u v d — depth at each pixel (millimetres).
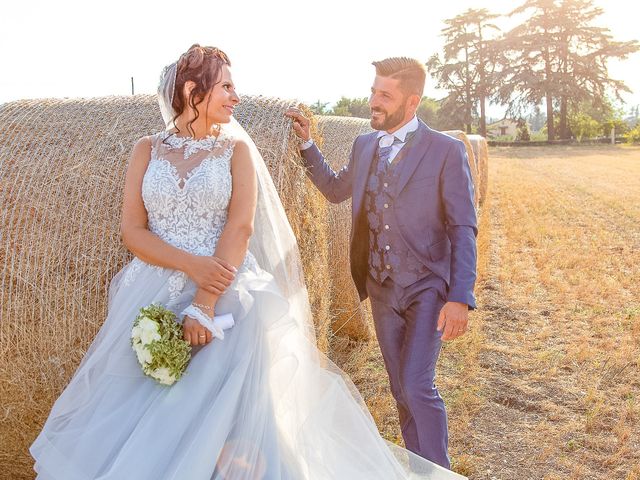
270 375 2754
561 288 7668
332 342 5629
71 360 3221
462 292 3334
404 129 3596
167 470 2434
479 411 4637
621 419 4402
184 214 2762
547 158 35969
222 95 2807
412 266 3572
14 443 3381
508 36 65625
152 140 2896
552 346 5918
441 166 3506
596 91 63625
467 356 5535
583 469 3885
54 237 3250
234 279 2785
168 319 2580
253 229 2889
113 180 3332
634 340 5992
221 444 2492
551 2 63469
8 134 3553
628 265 8953
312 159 3852
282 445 2770
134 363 2656
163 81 2824
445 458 3480
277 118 3641
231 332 2701
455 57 68875
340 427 3102
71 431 2609
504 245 10617
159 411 2531
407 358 3525
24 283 3217
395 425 4375
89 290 3203
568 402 4770
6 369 3240
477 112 70250
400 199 3545
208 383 2582
